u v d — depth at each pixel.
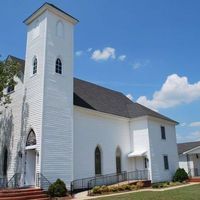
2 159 27.77
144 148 31.86
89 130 28.23
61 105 24.77
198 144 50.97
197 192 21.28
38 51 25.69
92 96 32.69
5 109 28.84
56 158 23.02
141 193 21.25
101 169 28.61
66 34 27.48
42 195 20.33
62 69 25.98
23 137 24.84
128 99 40.06
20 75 27.70
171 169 34.16
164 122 35.28
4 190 20.16
